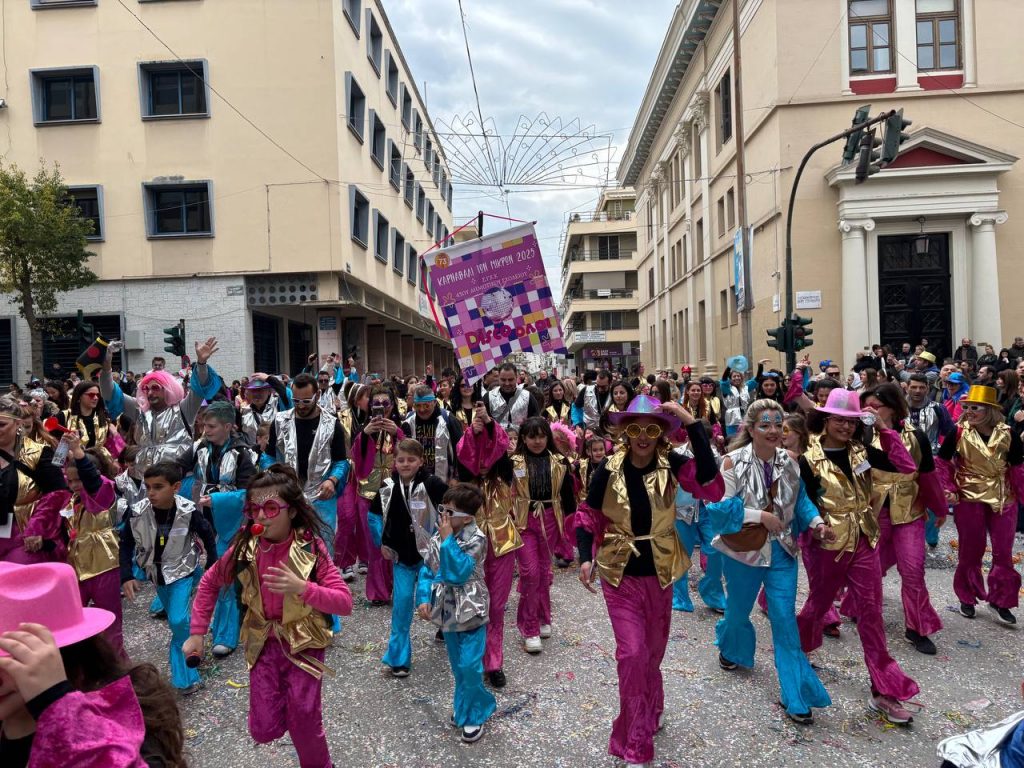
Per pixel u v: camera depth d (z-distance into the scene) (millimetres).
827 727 4000
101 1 20844
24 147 20953
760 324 21422
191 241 20984
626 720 3582
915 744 3809
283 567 3072
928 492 5066
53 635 1550
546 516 5629
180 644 4688
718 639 4941
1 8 20859
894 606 6121
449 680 4781
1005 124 19281
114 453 7391
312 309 25828
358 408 8523
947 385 10234
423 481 4867
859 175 13234
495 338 6676
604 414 3928
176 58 20922
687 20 27250
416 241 35375
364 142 24359
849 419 4309
